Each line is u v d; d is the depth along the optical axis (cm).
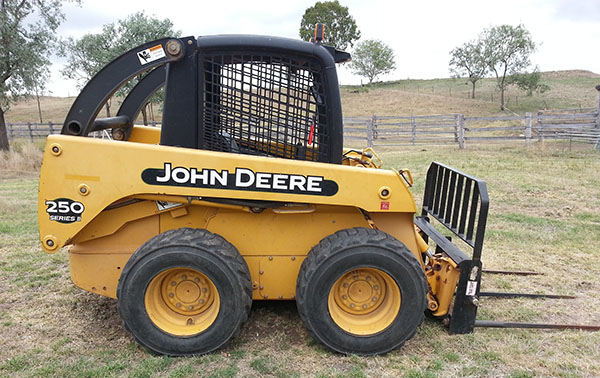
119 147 312
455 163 1311
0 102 1598
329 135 336
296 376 304
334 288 330
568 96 3809
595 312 413
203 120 327
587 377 311
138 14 1997
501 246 601
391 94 4628
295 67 330
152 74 429
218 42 316
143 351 335
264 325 374
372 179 325
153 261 308
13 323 379
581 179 1028
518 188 950
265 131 337
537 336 364
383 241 322
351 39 5812
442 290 364
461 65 4069
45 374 304
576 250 586
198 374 303
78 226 316
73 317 392
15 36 1498
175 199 327
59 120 4091
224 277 312
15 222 712
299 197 321
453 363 324
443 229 677
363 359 325
